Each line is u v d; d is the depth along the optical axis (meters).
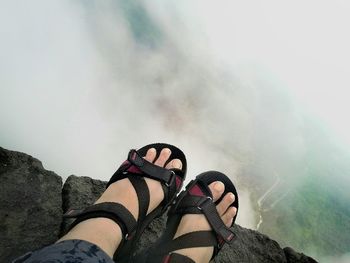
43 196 1.63
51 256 0.87
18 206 1.53
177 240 1.50
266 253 2.18
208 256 1.52
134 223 1.28
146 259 1.49
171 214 1.64
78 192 1.77
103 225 1.20
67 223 1.62
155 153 1.77
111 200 1.43
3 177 1.57
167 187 1.57
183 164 1.79
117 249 1.24
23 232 1.48
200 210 1.59
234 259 2.00
